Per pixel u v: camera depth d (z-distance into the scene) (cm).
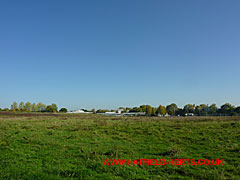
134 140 1636
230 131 2008
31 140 1565
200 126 2461
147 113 11688
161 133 1952
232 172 889
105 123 2883
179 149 1256
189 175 862
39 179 802
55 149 1301
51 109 13500
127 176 837
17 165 970
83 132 2028
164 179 810
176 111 13638
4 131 2105
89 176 837
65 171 882
